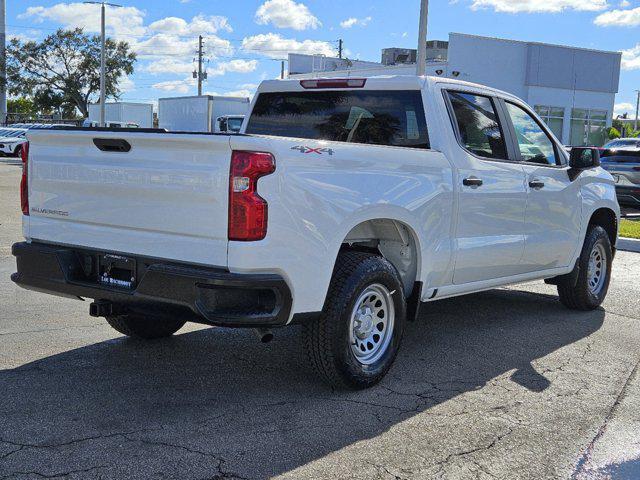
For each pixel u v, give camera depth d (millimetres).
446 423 4191
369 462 3645
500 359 5527
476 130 5727
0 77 66562
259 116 6406
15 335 5719
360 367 4602
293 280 4074
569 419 4320
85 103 68812
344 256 4586
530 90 40000
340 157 4352
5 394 4414
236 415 4203
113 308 4504
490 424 4203
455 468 3615
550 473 3598
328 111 5988
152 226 4180
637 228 13656
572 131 42000
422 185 4973
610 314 7172
